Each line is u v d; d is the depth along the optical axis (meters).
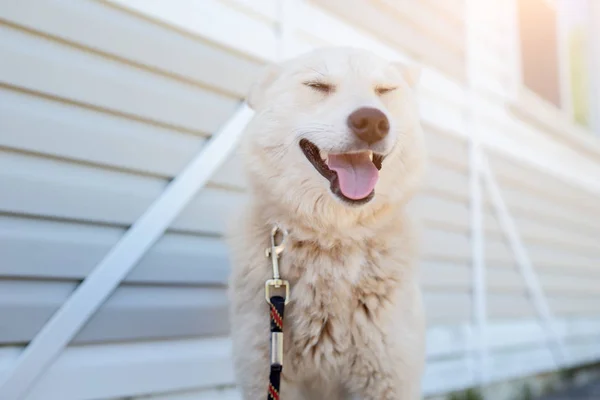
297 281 0.63
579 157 2.04
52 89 0.69
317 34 1.03
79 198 0.71
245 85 0.90
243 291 0.64
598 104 2.35
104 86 0.74
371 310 0.62
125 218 0.75
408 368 0.62
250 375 0.61
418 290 0.68
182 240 0.83
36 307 0.67
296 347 0.62
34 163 0.68
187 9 0.82
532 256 1.66
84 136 0.72
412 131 0.68
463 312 1.33
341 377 0.65
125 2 0.75
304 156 0.64
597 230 2.10
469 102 1.42
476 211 1.40
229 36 0.88
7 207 0.65
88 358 0.72
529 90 1.80
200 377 0.83
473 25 1.47
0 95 0.65
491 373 1.40
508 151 1.59
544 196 1.77
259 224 0.66
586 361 1.87
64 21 0.70
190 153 0.83
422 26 1.29
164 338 0.80
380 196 0.65
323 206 0.63
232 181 0.89
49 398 0.68
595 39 2.37
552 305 1.74
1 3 0.64
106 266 0.72
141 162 0.77
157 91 0.79
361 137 0.59
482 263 1.39
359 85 0.64
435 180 1.28
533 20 1.88
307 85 0.65
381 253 0.64
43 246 0.68
